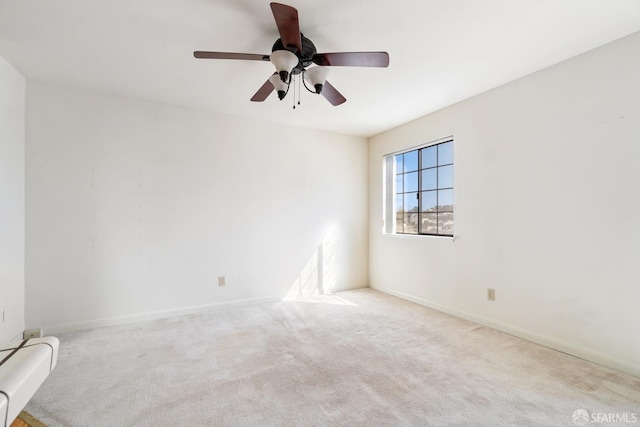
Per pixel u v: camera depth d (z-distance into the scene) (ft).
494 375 6.38
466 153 9.81
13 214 7.77
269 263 12.01
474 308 9.62
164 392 5.79
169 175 10.21
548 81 7.72
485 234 9.27
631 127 6.35
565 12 5.63
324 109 10.69
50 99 8.65
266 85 7.02
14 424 4.85
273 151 12.10
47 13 5.65
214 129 10.95
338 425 4.89
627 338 6.41
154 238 9.98
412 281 12.04
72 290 8.88
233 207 11.29
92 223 9.13
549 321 7.73
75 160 8.94
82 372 6.50
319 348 7.72
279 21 4.80
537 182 7.97
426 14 5.70
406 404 5.42
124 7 5.51
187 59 7.37
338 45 6.75
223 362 6.98
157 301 10.01
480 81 8.54
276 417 5.08
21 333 8.14
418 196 12.25
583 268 7.09
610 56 6.64
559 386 5.96
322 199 13.29
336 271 13.70
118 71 7.97
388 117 11.57
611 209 6.64
